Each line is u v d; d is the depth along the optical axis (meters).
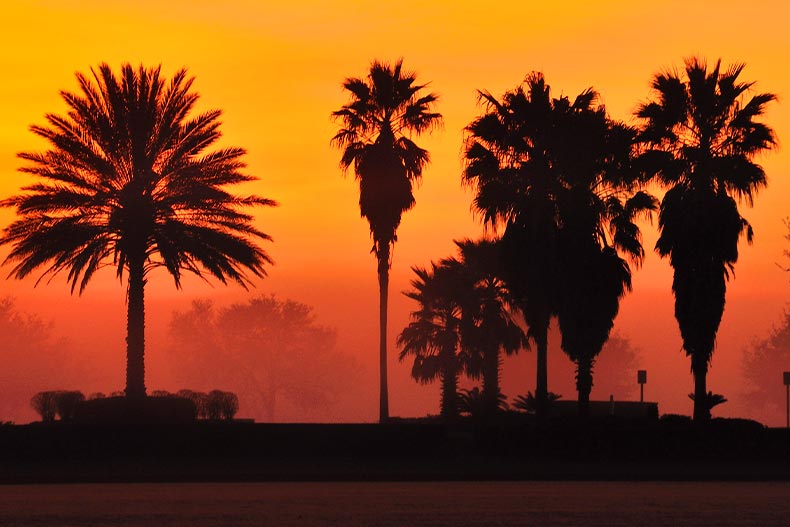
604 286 156.62
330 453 137.88
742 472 127.25
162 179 163.12
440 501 89.62
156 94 163.38
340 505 85.94
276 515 78.19
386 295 180.88
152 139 163.25
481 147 161.50
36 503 88.25
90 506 85.50
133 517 77.00
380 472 125.81
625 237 160.50
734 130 154.50
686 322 151.00
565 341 157.75
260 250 159.88
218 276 159.75
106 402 156.75
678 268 151.88
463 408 197.75
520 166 161.12
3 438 133.50
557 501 89.81
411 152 185.75
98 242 158.75
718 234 149.88
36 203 155.25
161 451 136.00
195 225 161.00
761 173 151.25
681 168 153.38
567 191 158.38
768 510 82.44
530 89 161.12
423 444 139.12
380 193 180.88
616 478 122.38
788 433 136.50
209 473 125.00
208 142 163.38
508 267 159.75
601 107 162.62
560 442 137.38
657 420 146.38
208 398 165.88
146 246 161.62
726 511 81.50
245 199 161.62
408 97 185.50
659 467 130.88
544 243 157.25
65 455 134.12
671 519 76.00
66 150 157.25
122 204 159.62
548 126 158.62
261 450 137.25
